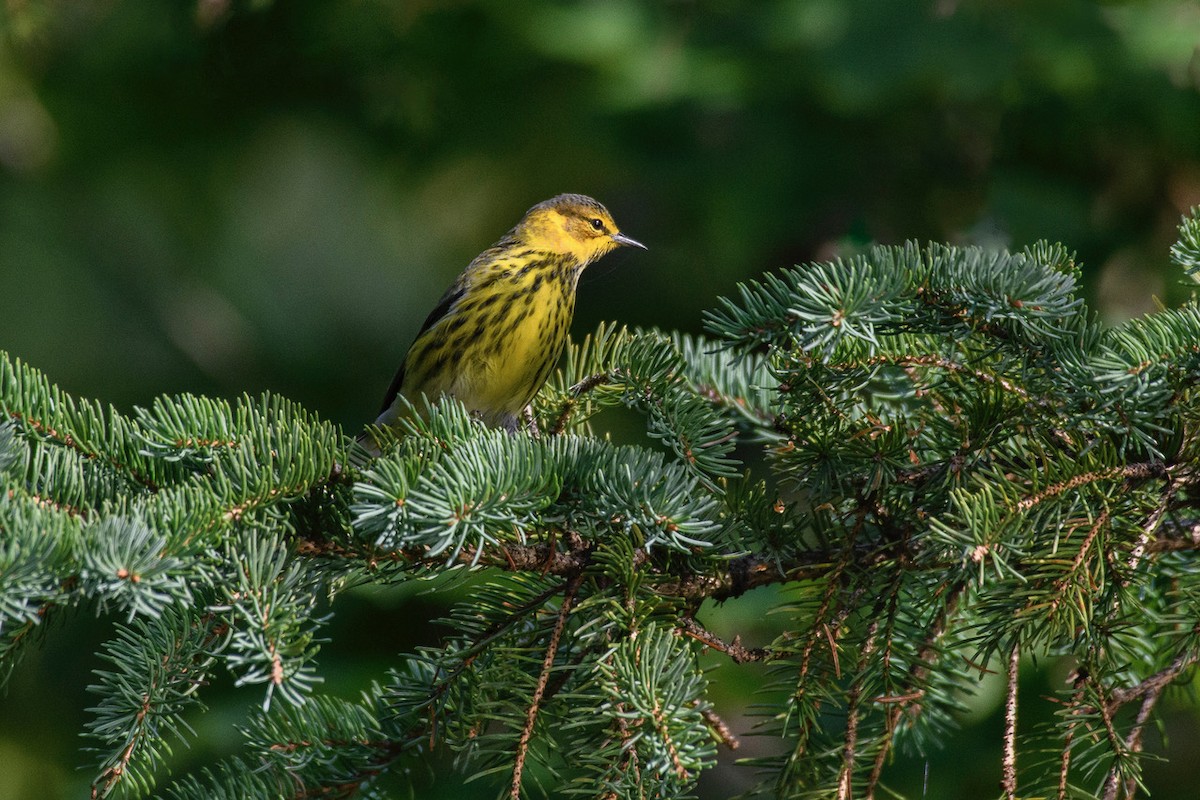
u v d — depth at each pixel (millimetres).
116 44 15750
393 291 18250
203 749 11000
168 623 6141
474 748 6398
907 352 7246
